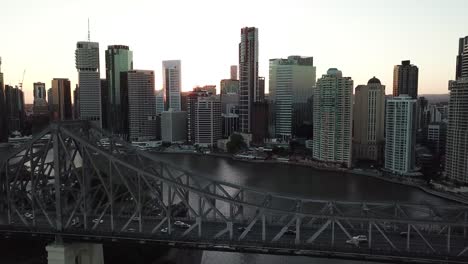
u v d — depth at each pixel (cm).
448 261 6775
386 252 6956
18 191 9419
